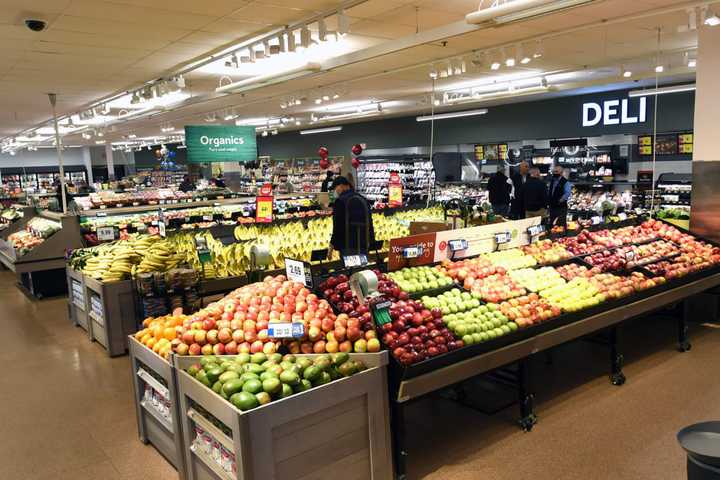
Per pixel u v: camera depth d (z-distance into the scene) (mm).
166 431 3754
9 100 12570
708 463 2002
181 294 5609
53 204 11523
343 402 3082
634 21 7223
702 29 6547
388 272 4570
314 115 18844
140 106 14539
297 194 14062
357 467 3176
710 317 6590
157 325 3949
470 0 6051
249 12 6215
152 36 7156
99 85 10938
